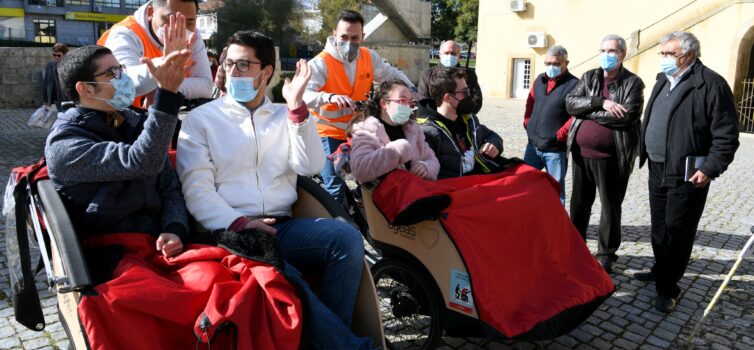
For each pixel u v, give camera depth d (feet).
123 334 6.61
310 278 9.05
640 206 23.40
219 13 91.35
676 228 13.05
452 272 9.73
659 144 13.30
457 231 9.61
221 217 8.48
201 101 11.43
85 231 7.99
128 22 11.19
